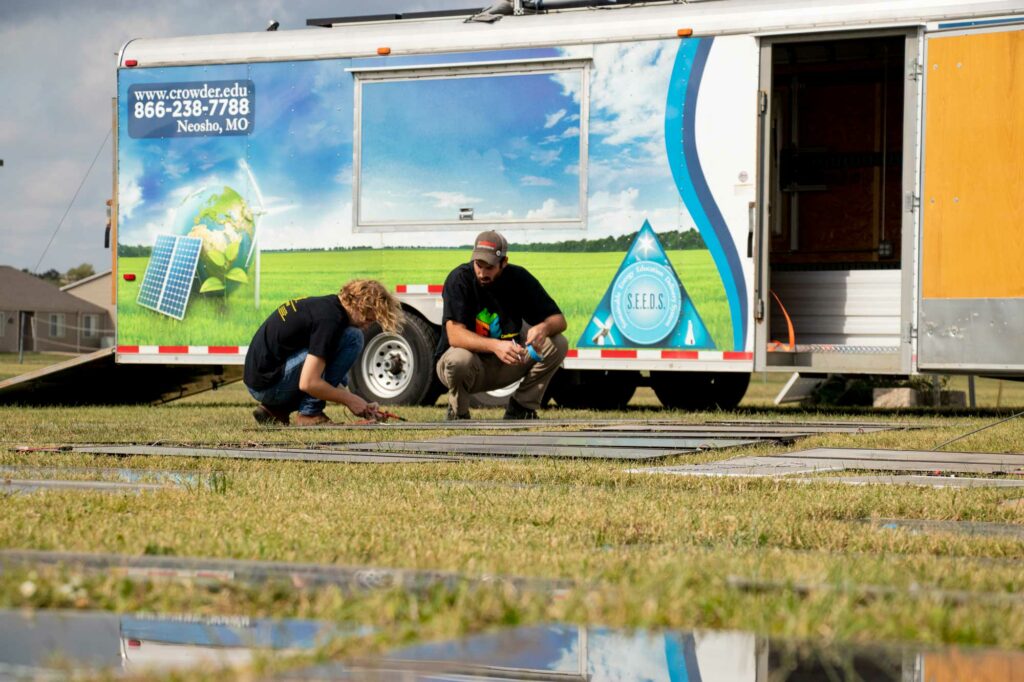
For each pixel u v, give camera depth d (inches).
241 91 439.2
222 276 438.9
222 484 160.2
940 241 370.6
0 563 84.7
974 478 187.5
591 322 405.4
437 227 422.0
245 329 436.5
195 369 498.0
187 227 441.7
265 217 436.1
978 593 81.0
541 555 98.2
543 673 58.6
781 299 402.6
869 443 263.6
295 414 357.4
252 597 73.7
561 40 410.9
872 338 391.5
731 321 391.9
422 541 107.3
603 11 413.7
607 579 84.1
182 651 60.2
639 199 402.0
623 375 452.8
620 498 154.8
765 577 84.5
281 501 145.0
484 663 60.2
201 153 441.7
